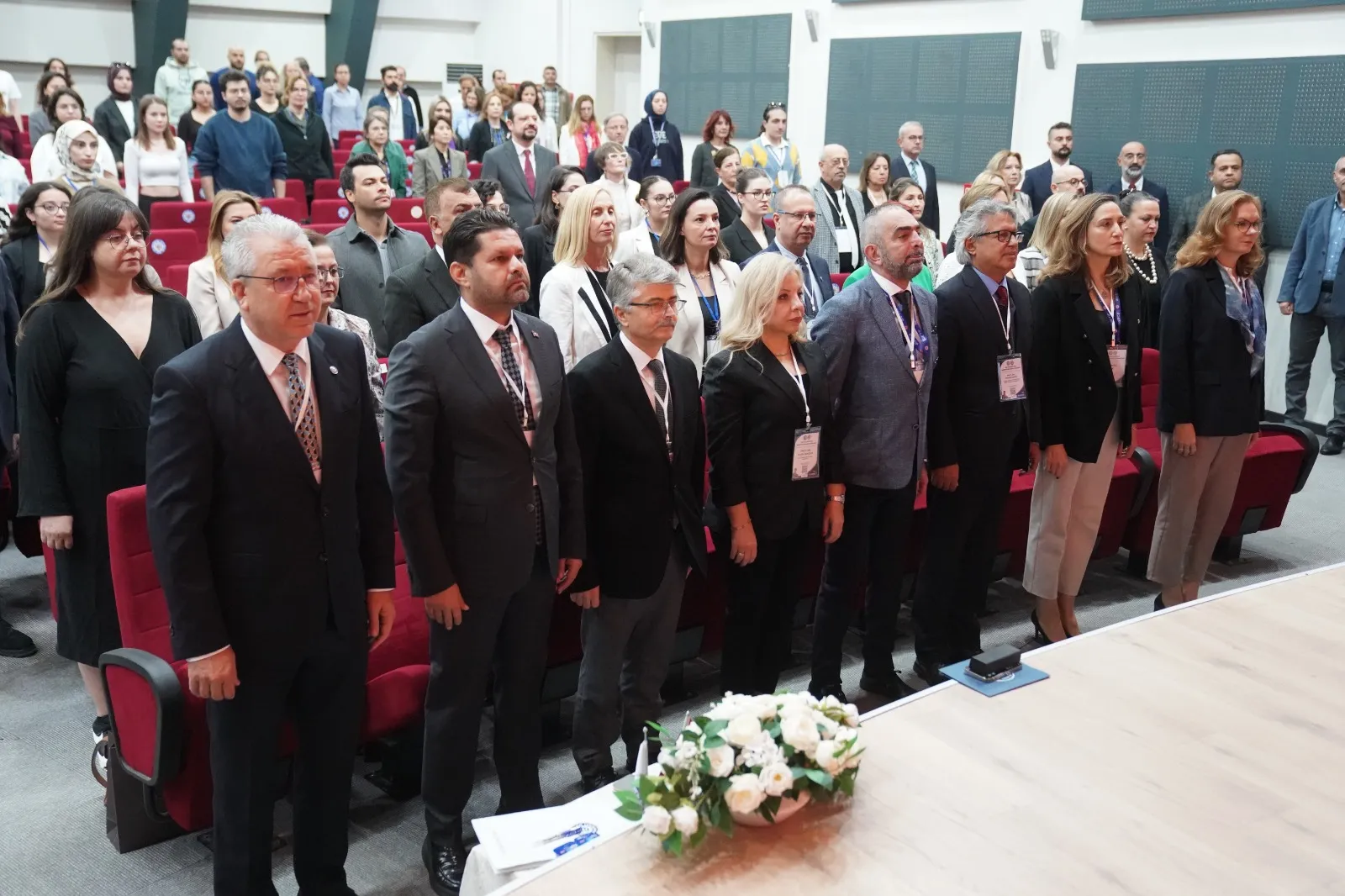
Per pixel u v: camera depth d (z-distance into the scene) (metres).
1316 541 5.16
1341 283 6.45
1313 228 6.57
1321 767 1.84
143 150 7.13
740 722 1.64
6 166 6.24
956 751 1.84
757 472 2.94
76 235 2.81
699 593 3.48
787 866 1.54
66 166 5.72
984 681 2.09
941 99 9.20
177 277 5.09
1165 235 7.58
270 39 14.81
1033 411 3.52
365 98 15.67
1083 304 3.51
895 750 1.84
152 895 2.49
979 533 3.55
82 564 2.93
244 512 2.09
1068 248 3.54
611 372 2.67
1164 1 7.50
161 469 2.02
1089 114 8.09
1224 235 3.75
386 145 9.08
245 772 2.19
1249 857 1.59
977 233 3.30
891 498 3.24
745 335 2.92
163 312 2.99
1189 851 1.60
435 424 2.35
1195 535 4.12
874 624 3.42
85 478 2.87
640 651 2.90
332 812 2.35
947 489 3.38
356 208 4.21
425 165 8.41
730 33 11.18
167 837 2.72
